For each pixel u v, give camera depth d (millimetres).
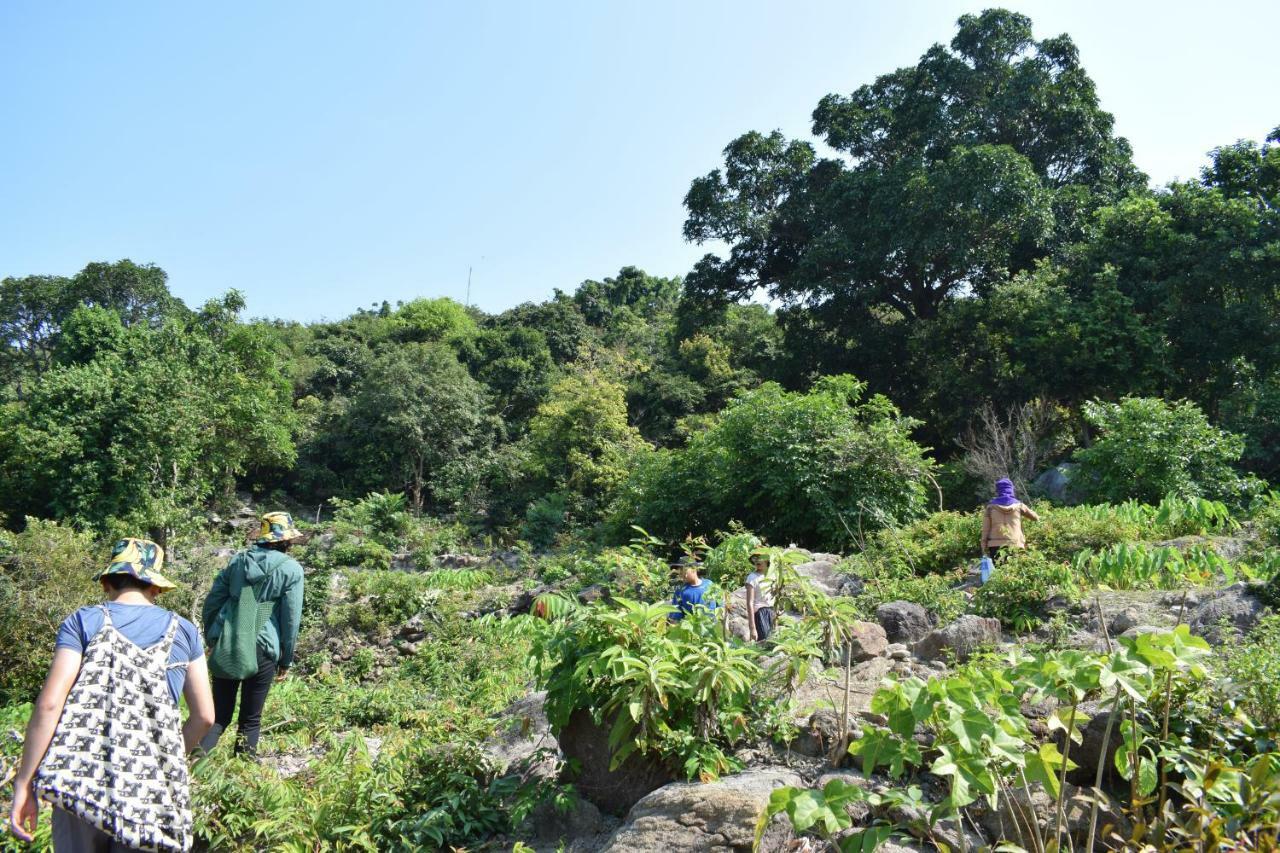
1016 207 26234
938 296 30953
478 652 9930
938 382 27578
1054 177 30953
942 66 31141
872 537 14016
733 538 10047
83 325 37906
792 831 3754
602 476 34875
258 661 5551
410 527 31750
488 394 48969
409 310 66500
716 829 3668
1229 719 3939
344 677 10398
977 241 27750
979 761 2963
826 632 4848
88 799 2852
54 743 2914
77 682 3029
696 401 43438
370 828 4336
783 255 34438
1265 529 9789
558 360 56594
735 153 33188
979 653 5695
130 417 27156
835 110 33031
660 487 17922
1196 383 25062
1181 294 24375
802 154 33031
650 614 4414
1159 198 25672
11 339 48281
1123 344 23500
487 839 4410
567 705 4402
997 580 7691
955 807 2945
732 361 46312
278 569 5645
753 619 7156
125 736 2994
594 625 4484
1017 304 25484
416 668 10289
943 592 8125
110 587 3391
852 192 29828
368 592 13023
